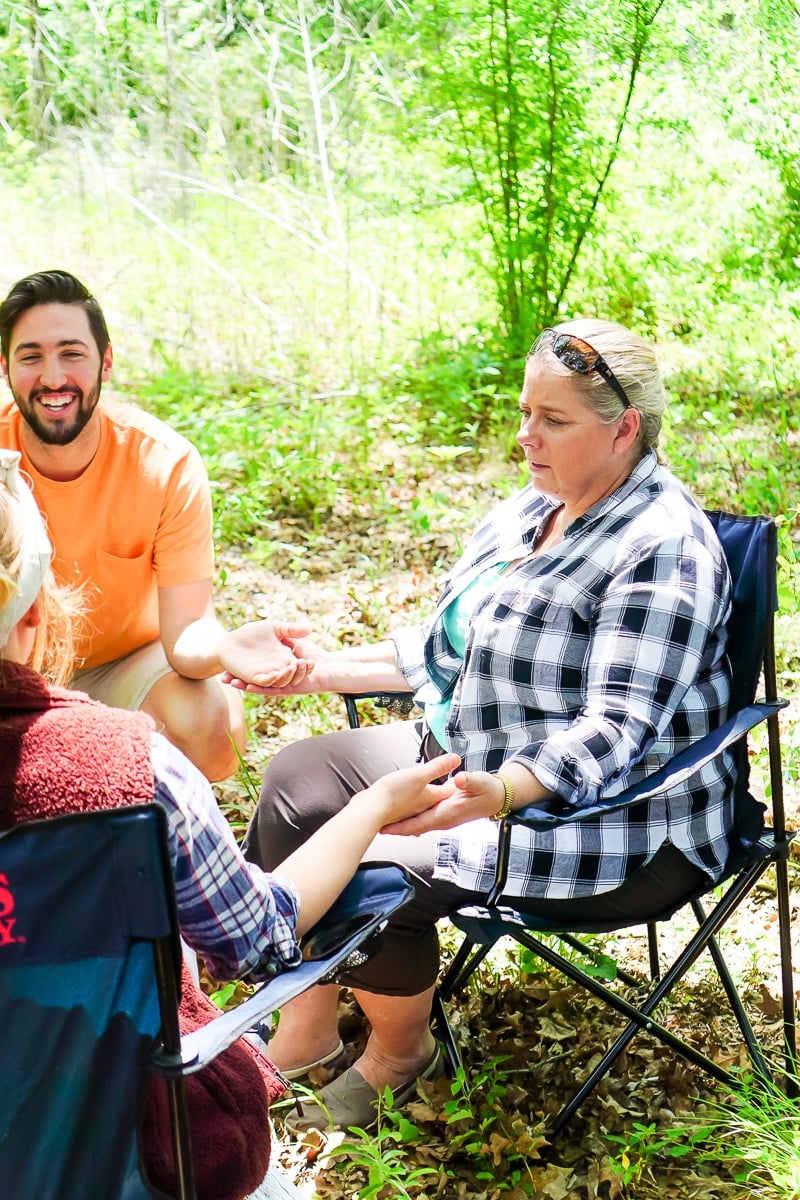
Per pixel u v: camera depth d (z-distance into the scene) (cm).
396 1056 258
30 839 133
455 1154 247
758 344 654
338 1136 250
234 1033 150
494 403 624
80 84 917
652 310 711
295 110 930
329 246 796
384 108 793
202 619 312
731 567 254
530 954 274
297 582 487
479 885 235
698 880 249
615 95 735
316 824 255
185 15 912
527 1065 270
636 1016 243
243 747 333
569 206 677
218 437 566
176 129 899
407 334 714
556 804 222
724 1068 262
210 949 161
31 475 298
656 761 244
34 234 812
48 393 284
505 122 671
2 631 149
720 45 782
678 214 779
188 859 153
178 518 305
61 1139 148
